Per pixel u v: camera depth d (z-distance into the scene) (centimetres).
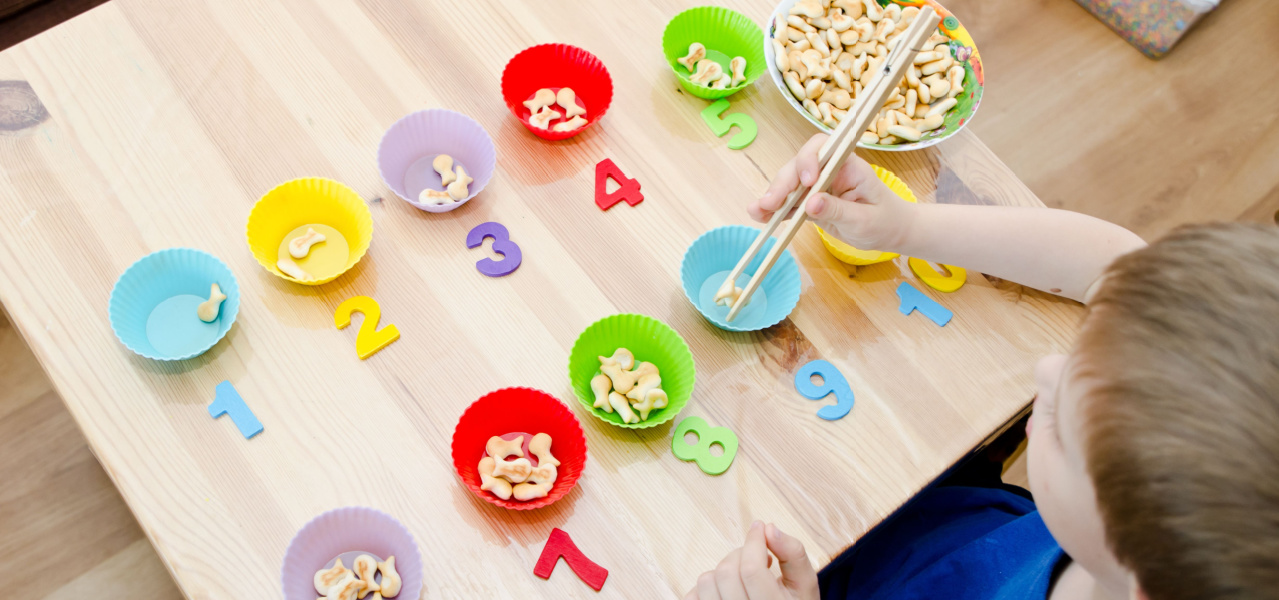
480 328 85
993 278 90
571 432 81
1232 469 49
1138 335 57
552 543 79
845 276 89
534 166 91
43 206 85
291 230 87
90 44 90
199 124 89
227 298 83
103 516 110
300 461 80
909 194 91
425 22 94
